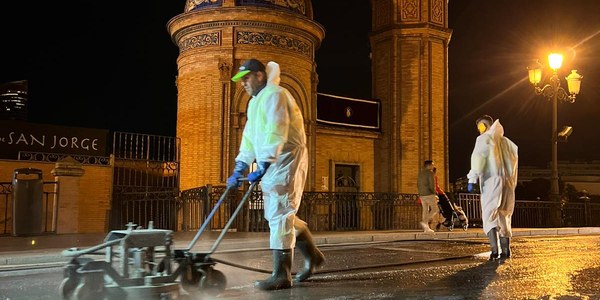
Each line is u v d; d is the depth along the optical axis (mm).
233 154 17391
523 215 21219
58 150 16250
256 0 17688
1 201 14758
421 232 15133
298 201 6094
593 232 18953
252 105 6043
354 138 20625
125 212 16203
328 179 19828
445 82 21719
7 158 15609
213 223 14852
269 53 17766
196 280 5566
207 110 17562
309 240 6449
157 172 17172
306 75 18766
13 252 8812
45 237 12414
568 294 5727
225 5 17516
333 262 8430
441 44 21734
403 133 21062
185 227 15391
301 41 18547
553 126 20812
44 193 14141
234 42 17609
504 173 9164
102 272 4906
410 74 21250
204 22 17766
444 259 8859
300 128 6039
